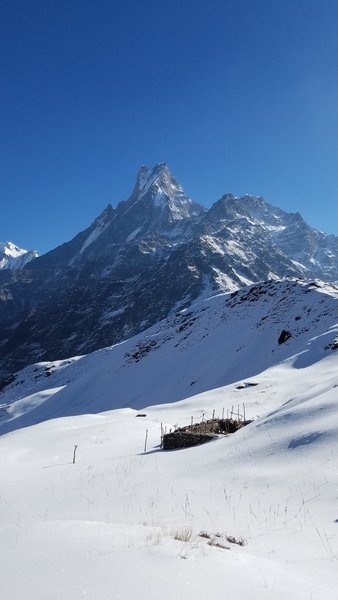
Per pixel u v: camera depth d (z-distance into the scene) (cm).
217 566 450
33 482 1573
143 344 11081
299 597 407
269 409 3059
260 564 502
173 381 8344
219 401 3909
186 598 368
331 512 785
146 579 394
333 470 970
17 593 364
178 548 496
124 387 9262
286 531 737
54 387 12262
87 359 13300
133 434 2722
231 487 1061
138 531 579
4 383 16325
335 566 567
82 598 356
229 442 1516
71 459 2083
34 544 495
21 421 9894
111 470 1586
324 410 1361
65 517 1012
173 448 1969
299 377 4181
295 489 938
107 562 432
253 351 7794
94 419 3575
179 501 1038
